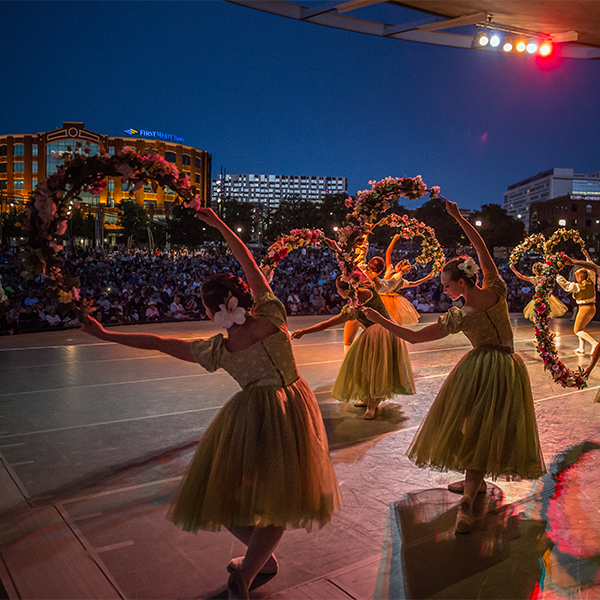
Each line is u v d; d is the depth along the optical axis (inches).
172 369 298.5
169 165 92.3
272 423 86.8
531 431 122.0
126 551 104.3
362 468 149.3
